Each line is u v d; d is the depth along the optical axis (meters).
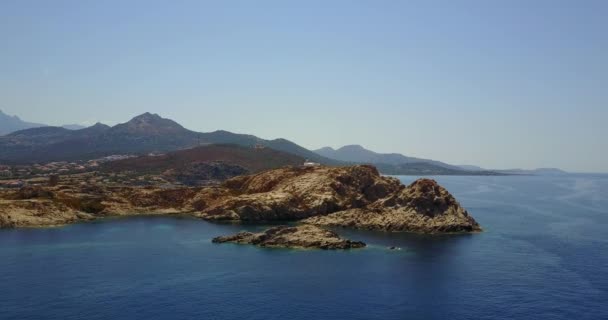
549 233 188.75
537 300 105.31
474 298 106.69
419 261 138.88
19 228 195.25
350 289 113.00
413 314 97.50
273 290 112.06
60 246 159.00
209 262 137.88
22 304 101.94
